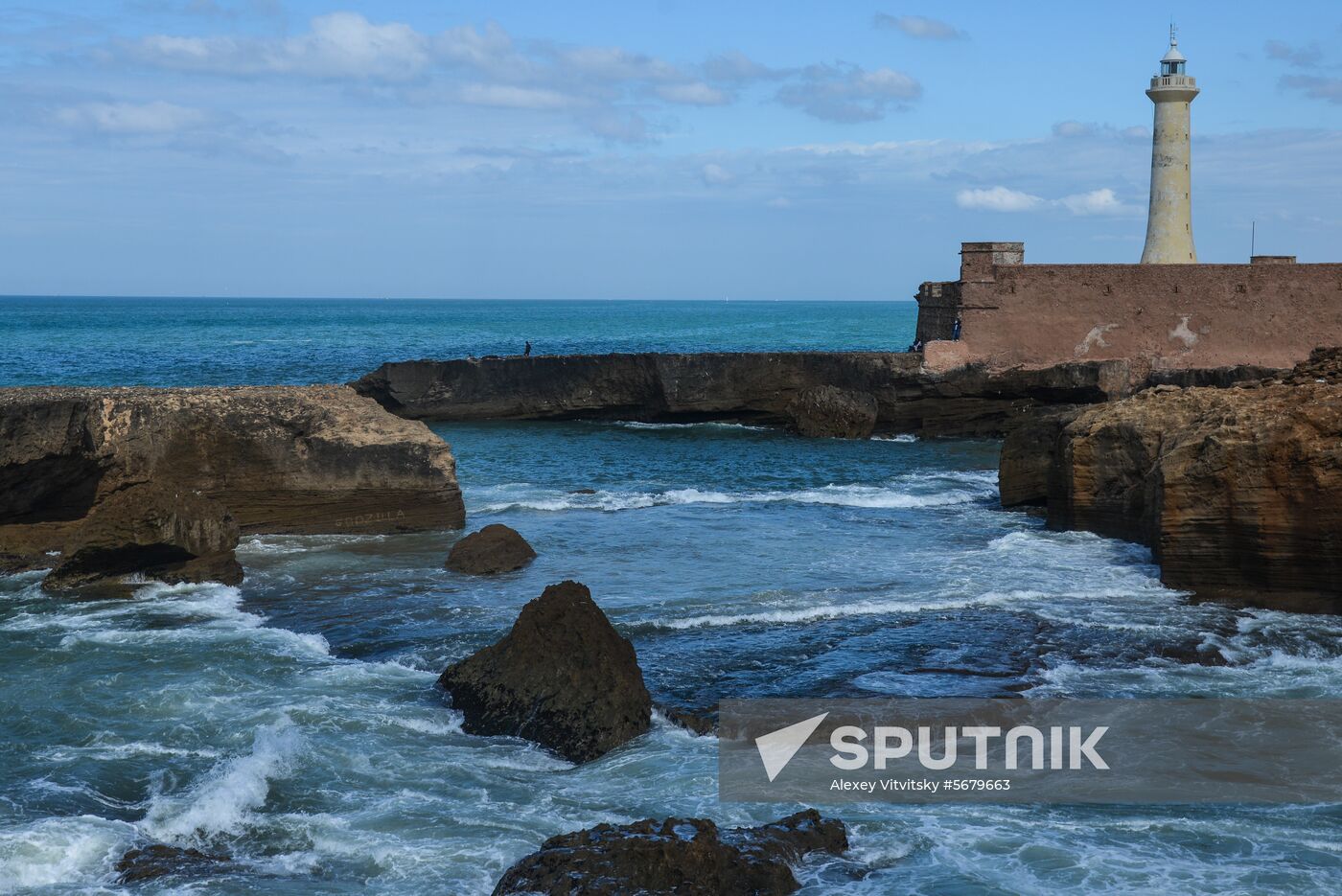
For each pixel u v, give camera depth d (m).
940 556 23.52
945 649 17.20
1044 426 28.97
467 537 22.91
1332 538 18.73
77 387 24.97
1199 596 19.86
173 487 21.19
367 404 26.66
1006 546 24.03
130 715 14.76
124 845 11.51
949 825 11.90
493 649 15.39
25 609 19.38
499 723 14.48
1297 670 16.47
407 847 11.49
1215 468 19.59
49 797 12.49
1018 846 11.45
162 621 18.75
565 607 15.06
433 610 19.42
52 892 10.66
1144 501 23.48
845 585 21.11
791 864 10.86
